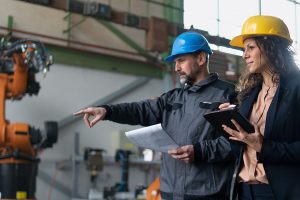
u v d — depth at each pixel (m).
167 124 2.09
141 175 6.13
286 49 1.54
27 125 4.04
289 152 1.38
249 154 1.56
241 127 1.41
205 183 1.92
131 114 2.09
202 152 1.88
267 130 1.46
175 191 1.98
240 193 1.57
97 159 5.28
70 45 5.93
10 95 4.10
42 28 5.76
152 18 5.48
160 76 6.59
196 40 2.08
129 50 6.42
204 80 2.06
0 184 3.83
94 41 6.14
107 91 6.13
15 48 3.93
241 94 1.67
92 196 4.86
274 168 1.42
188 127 2.00
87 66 5.98
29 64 3.99
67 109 5.77
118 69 6.24
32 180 3.96
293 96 1.45
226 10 4.28
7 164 3.82
